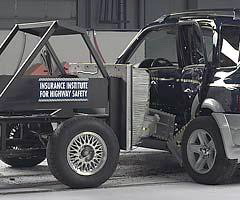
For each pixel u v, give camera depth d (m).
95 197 5.89
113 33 15.56
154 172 7.64
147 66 7.80
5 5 19.41
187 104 7.11
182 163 7.11
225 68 6.75
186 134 6.85
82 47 15.24
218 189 6.40
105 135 6.37
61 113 6.41
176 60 7.43
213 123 6.55
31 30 7.04
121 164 8.30
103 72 6.61
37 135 7.04
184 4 20.22
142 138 7.12
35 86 6.20
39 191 6.23
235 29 6.96
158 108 7.46
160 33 7.70
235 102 6.45
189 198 5.89
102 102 6.58
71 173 6.18
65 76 6.91
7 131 7.12
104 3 19.88
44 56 8.11
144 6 20.03
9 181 6.90
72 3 19.77
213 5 19.88
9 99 6.07
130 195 6.02
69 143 6.16
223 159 6.45
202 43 6.92
